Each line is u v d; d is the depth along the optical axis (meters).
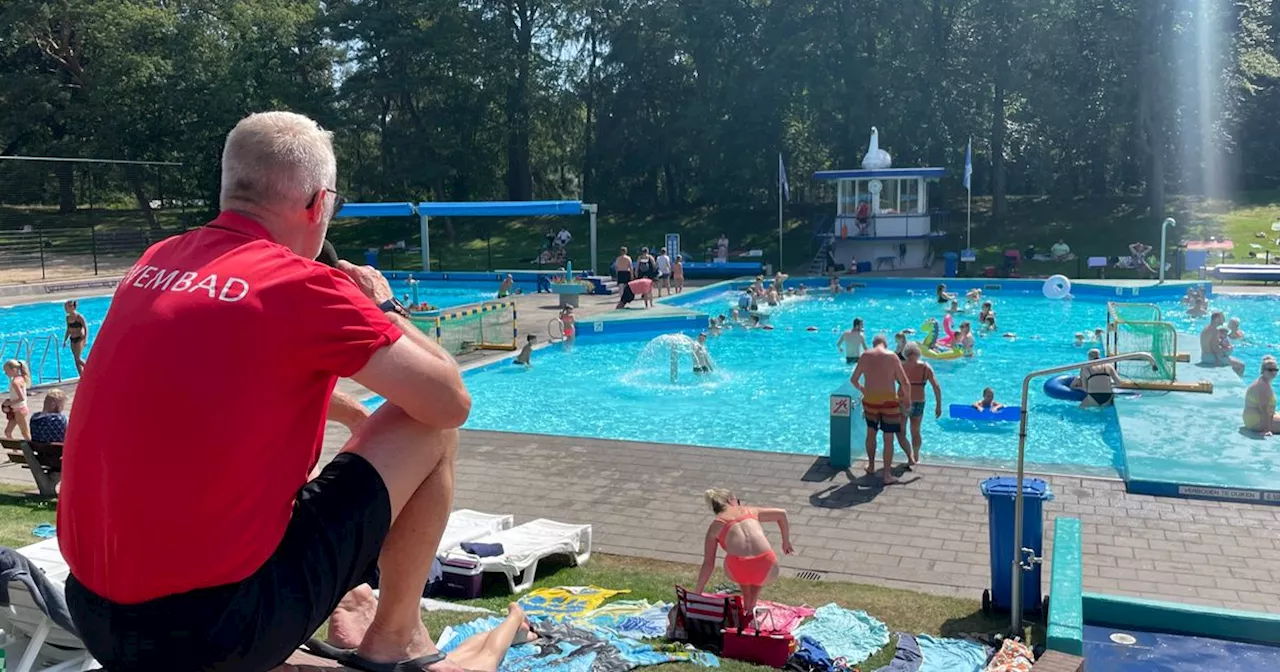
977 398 17.97
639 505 11.20
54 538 8.46
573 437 14.24
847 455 12.57
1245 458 12.34
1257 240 39.72
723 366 21.81
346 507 2.06
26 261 44.56
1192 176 47.66
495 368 21.92
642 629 7.00
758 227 50.31
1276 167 51.97
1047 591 8.27
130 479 1.83
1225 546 9.55
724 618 6.70
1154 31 39.88
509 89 53.28
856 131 45.78
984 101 45.44
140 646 1.90
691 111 49.06
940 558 9.40
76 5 49.81
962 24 44.50
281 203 2.09
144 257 2.09
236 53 51.97
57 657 5.15
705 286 35.94
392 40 49.72
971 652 6.75
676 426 16.36
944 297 31.56
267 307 1.88
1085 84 42.50
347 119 51.25
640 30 50.47
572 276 37.09
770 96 47.38
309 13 54.50
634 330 26.77
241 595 1.91
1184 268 35.31
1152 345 17.66
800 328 27.27
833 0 45.28
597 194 56.88
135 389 1.83
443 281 40.41
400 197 56.62
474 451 13.57
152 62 49.84
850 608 7.86
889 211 39.34
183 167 53.12
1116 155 49.66
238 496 1.88
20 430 15.02
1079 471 12.30
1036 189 53.47
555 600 7.86
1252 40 40.62
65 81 55.03
